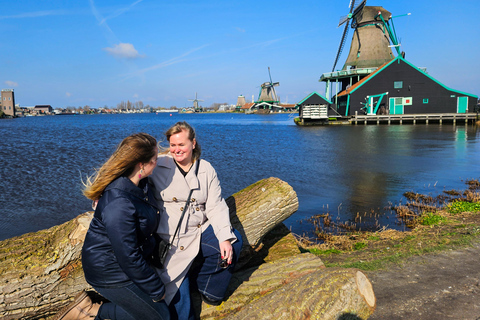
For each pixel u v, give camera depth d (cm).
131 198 214
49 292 273
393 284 424
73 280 279
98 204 213
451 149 2158
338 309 242
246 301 285
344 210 954
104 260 213
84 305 249
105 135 3816
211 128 5272
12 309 266
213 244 268
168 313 240
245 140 3127
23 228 850
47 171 1555
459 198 998
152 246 242
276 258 409
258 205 366
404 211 888
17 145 2680
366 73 4959
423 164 1652
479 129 3662
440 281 424
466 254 507
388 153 2052
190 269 275
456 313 351
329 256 571
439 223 740
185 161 265
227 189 1241
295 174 1477
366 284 262
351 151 2189
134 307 225
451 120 4675
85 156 2047
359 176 1410
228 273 270
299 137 3341
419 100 4625
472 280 421
